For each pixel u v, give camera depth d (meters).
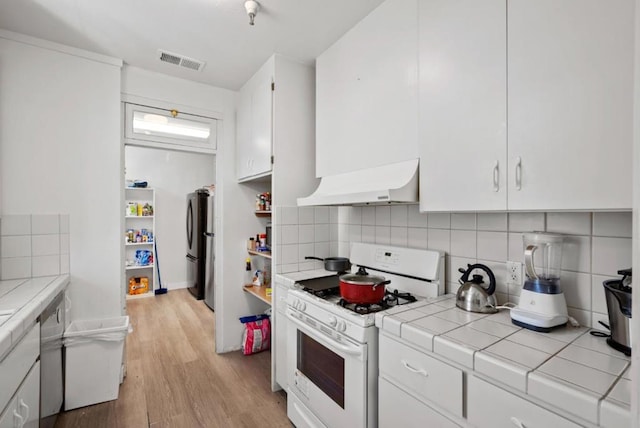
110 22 1.87
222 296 2.83
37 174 2.09
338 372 1.49
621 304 0.94
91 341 2.04
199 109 2.73
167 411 2.01
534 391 0.81
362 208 2.29
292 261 2.31
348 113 1.91
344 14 1.78
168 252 5.07
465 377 0.99
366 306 1.51
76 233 2.20
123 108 2.41
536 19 1.03
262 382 2.36
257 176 2.52
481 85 1.20
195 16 1.81
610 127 0.88
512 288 1.42
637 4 0.56
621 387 0.75
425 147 1.42
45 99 2.10
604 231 1.15
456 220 1.66
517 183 1.08
